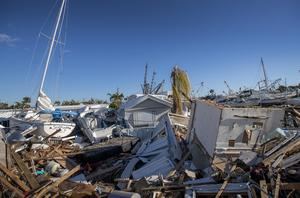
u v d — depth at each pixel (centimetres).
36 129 1922
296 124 1073
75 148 1562
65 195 809
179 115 1605
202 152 1080
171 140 1259
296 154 822
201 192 773
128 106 2373
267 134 965
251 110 959
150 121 2345
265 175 779
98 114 2497
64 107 3388
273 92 3145
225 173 831
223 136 959
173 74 1812
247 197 743
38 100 2347
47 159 1273
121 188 901
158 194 785
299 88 3256
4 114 2927
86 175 1230
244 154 862
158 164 1099
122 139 1767
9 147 1012
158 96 2659
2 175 862
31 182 874
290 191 720
